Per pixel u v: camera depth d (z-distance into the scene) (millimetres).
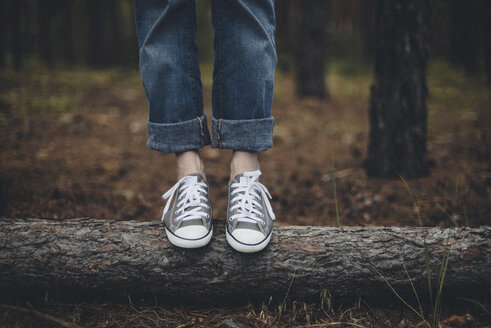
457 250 1253
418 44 2344
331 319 1240
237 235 1179
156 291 1274
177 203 1271
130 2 8578
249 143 1323
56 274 1225
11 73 5855
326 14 5805
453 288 1256
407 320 1215
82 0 7980
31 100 4531
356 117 4820
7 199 2072
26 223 1340
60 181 2461
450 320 1200
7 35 6160
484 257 1233
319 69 5867
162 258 1240
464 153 3049
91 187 2424
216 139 1358
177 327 1186
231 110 1322
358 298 1311
